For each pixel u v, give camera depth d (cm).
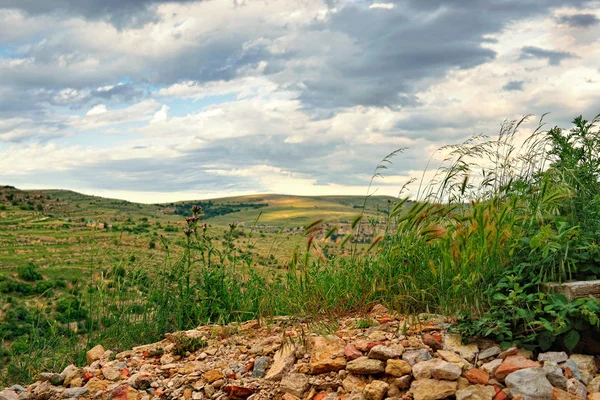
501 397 391
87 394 539
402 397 421
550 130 680
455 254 544
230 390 490
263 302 714
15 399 553
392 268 627
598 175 628
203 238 784
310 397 458
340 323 592
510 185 627
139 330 728
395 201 691
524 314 458
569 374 407
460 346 474
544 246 500
